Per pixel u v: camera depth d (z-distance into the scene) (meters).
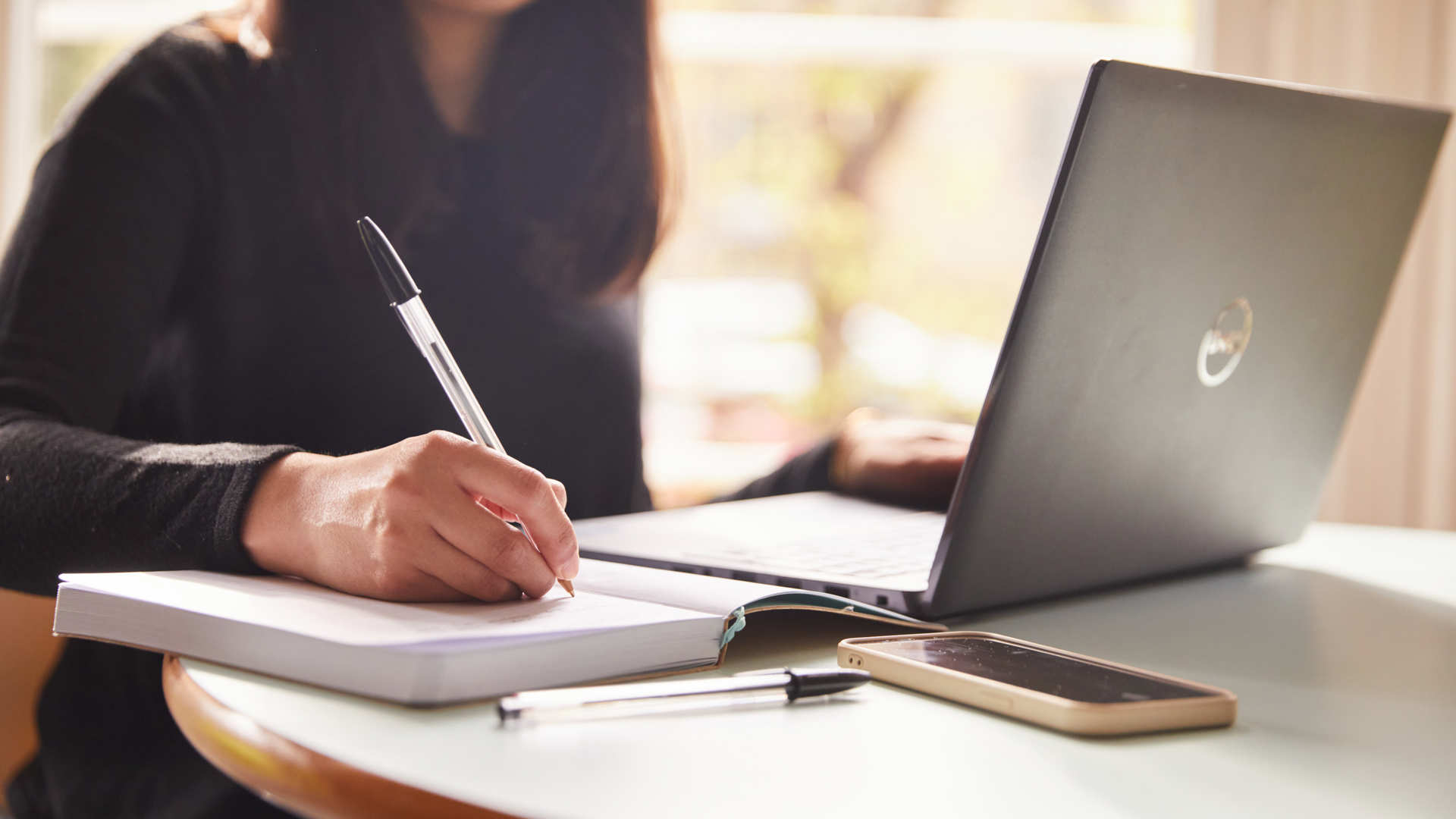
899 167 4.32
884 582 0.58
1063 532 0.61
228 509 0.55
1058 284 0.52
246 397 1.08
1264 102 0.59
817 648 0.52
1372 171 0.69
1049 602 0.68
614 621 0.45
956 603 0.57
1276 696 0.46
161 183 0.95
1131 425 0.61
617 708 0.39
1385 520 2.13
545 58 1.22
